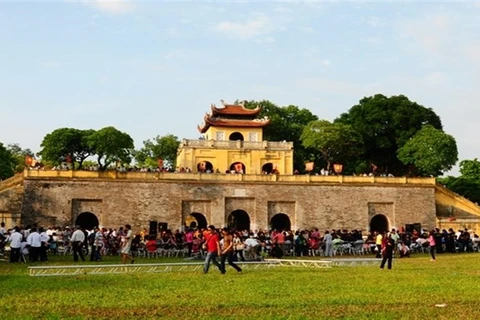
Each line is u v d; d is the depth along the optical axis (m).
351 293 19.84
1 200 64.31
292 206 68.62
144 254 46.62
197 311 16.00
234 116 89.75
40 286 22.44
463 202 73.12
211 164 81.94
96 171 64.81
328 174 73.75
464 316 15.08
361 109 95.62
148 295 19.45
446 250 54.12
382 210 69.94
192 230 52.12
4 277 26.45
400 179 70.81
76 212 63.94
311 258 44.25
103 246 46.22
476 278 25.52
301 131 107.38
